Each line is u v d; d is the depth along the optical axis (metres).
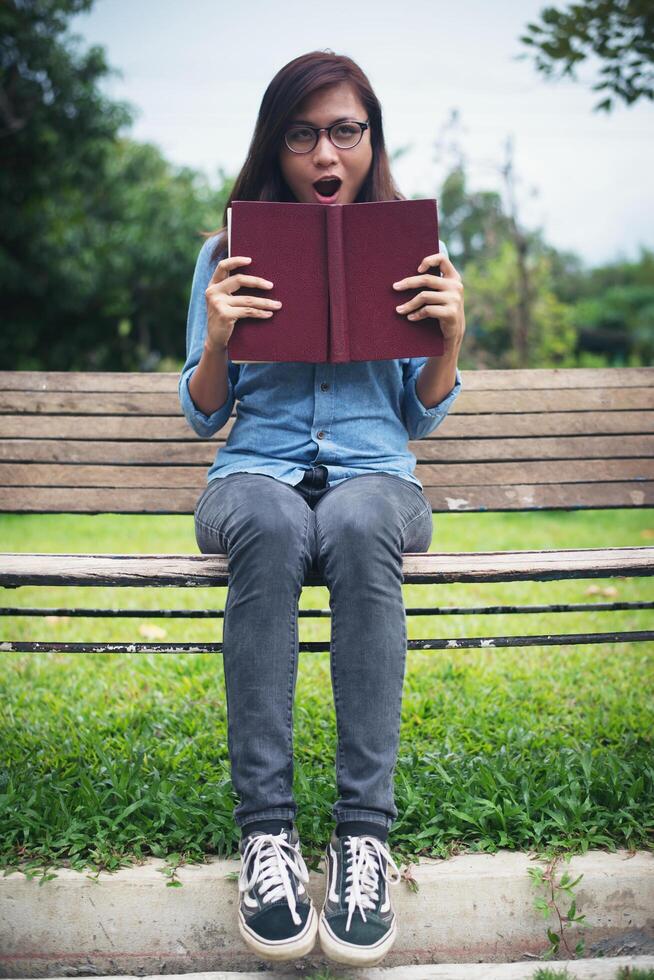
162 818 1.81
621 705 2.63
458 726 2.44
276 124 1.99
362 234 1.82
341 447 1.95
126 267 14.14
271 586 1.63
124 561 1.75
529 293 12.74
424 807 1.86
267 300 1.80
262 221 1.81
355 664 1.61
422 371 2.01
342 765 1.60
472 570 1.72
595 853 1.78
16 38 10.92
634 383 2.51
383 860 1.55
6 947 1.67
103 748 2.20
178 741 2.31
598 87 4.84
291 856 1.55
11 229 11.87
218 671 2.96
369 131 2.05
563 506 2.39
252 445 1.97
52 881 1.67
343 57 2.02
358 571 1.64
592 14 4.62
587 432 2.46
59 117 11.55
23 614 1.93
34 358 14.08
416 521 1.84
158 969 1.68
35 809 1.85
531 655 3.16
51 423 2.38
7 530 5.77
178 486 2.36
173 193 15.14
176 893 1.68
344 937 1.48
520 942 1.71
